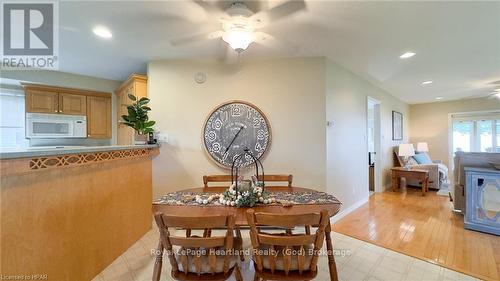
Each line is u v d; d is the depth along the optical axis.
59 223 1.62
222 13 1.94
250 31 2.13
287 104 3.02
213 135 3.02
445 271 2.03
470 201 2.92
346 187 3.52
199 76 3.06
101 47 2.64
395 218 3.34
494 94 5.59
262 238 1.36
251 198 1.69
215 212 1.56
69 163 1.66
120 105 3.89
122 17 1.99
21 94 3.56
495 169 2.94
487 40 2.49
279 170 3.02
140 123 2.74
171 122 3.07
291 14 1.95
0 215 1.26
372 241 2.62
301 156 3.01
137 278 1.94
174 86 3.07
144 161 2.80
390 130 5.61
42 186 1.50
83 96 3.74
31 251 1.43
